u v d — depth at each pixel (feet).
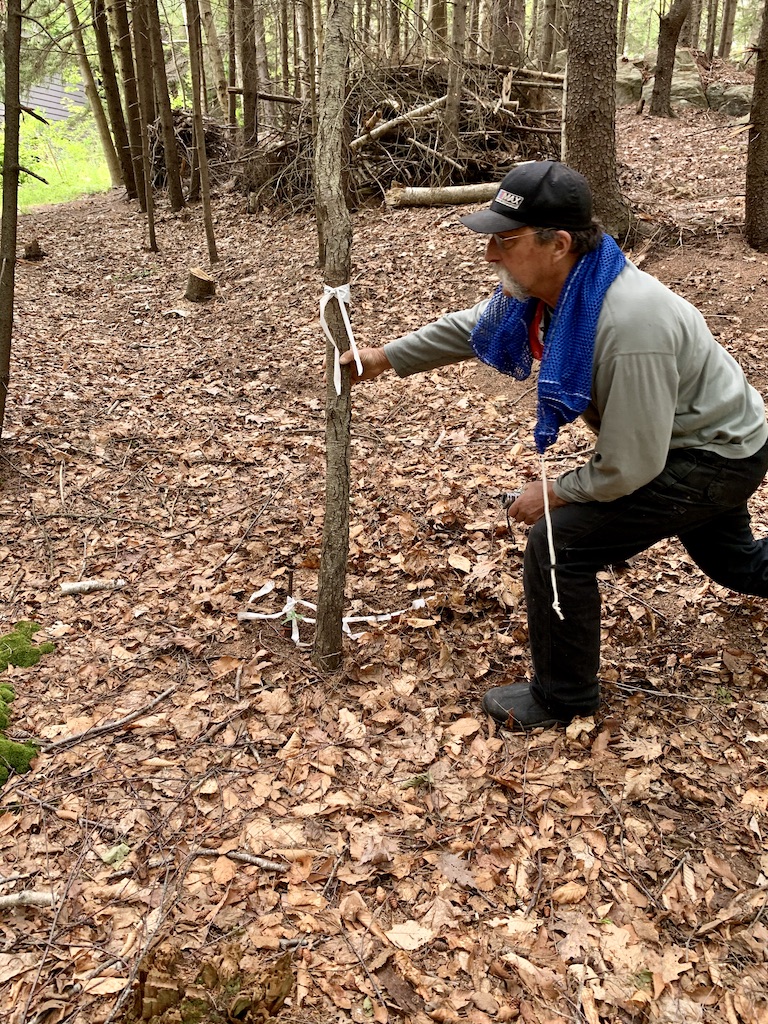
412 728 8.61
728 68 59.00
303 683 9.24
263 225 34.55
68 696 9.02
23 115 64.80
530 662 9.56
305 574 11.37
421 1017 5.80
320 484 13.98
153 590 11.05
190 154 42.14
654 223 23.89
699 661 9.37
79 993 5.88
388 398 17.84
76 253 34.71
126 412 16.96
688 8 44.52
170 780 7.88
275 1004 5.47
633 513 7.11
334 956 6.21
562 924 6.49
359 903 6.62
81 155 75.77
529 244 6.43
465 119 33.55
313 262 27.40
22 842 7.17
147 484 14.01
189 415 17.11
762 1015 5.77
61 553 11.91
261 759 8.19
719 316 19.33
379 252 26.45
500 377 18.21
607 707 8.74
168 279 29.55
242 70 37.01
